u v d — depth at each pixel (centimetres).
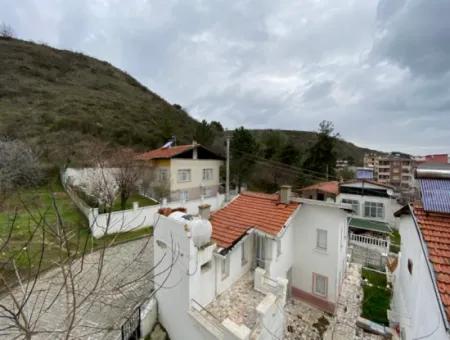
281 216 1033
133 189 1936
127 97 4828
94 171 1853
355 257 1723
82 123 3103
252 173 3031
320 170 3131
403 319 830
